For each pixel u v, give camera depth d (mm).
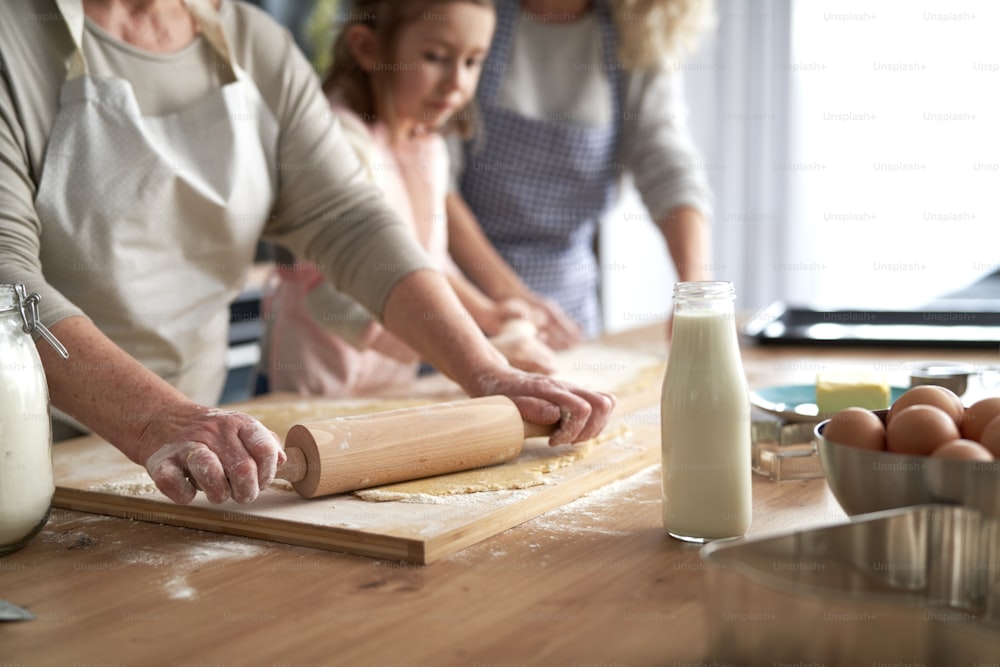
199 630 708
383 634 695
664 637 683
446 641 683
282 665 650
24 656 671
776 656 603
